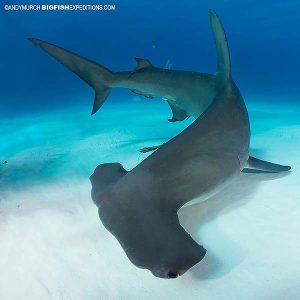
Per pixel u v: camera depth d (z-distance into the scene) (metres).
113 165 4.16
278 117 9.34
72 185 5.37
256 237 3.51
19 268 3.48
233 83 4.52
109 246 3.66
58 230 4.08
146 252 2.58
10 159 7.12
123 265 3.35
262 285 2.87
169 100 5.93
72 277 3.28
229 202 4.21
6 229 4.22
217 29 4.42
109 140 7.84
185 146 3.54
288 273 2.97
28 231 4.12
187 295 2.87
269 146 6.46
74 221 4.25
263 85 32.00
